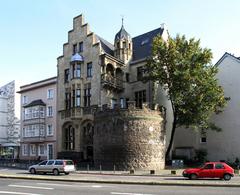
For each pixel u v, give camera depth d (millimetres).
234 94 47781
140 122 42500
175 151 51500
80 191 19078
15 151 77562
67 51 55562
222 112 48281
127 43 54312
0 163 58938
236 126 46938
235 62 48281
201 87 43969
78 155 51031
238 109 47031
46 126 58219
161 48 45094
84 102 52156
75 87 52531
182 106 43969
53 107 57219
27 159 61469
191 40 45281
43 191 19266
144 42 56375
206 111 44500
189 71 43438
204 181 27000
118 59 52938
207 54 44500
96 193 18156
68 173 37312
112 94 51375
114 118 42938
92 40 52125
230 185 22688
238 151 46344
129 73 54031
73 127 53344
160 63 45125
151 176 34344
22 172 39938
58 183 24203
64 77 55406
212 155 48812
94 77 51031
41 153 58844
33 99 61562
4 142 79562
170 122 52688
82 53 53344
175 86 43875
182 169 42312
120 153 41969
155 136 43312
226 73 49000
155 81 46469
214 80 44625
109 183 24281
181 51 45250
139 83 52531
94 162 44969
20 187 21422
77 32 54500
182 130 52438
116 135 42562
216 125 48688
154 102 50312
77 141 51656
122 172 39219
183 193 18078
